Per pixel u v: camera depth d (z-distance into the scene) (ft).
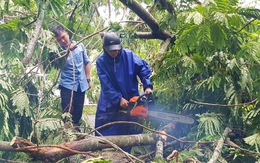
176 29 12.12
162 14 12.58
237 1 9.64
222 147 9.32
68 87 12.77
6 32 10.68
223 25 9.32
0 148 7.72
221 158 8.63
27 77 11.60
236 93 9.45
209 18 9.21
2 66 10.90
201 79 10.53
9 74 11.18
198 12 9.05
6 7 9.64
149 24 11.93
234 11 9.27
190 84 10.68
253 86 9.23
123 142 9.49
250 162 9.00
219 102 10.12
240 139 9.90
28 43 10.92
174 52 11.31
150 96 10.60
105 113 11.54
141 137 9.86
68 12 13.00
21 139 7.84
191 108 10.86
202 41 9.62
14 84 11.05
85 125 13.19
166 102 11.09
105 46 10.72
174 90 10.86
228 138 9.21
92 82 16.69
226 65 9.73
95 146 8.78
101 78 11.16
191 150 9.12
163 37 12.59
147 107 10.94
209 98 10.32
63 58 12.51
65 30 12.98
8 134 9.76
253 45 9.23
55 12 8.80
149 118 11.43
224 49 10.16
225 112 9.90
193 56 10.19
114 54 10.83
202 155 8.91
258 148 8.54
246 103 9.16
